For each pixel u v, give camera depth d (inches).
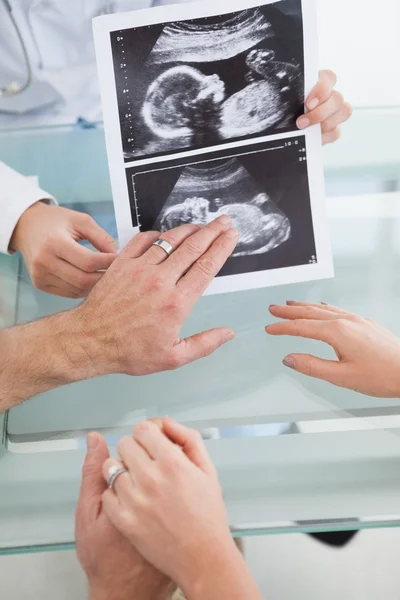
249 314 35.1
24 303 35.7
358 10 68.6
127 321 31.0
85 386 33.2
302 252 33.5
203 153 31.0
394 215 37.6
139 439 27.3
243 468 30.4
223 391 32.9
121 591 28.0
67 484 30.3
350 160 38.6
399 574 48.6
